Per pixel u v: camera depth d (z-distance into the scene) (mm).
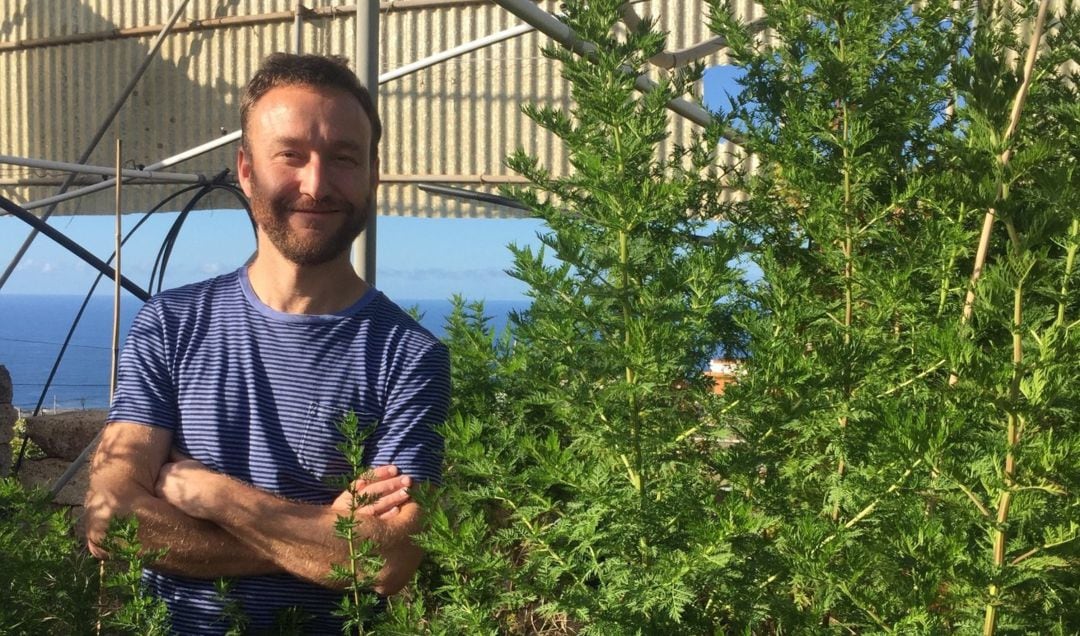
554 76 7727
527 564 1623
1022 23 2336
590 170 1622
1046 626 1546
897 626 1426
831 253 2143
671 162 2156
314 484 2109
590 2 1740
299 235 2092
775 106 2311
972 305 1623
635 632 1496
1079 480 1337
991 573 1409
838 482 1742
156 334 2184
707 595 1700
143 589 2002
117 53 8758
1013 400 1375
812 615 1571
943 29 2357
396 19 7988
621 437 1623
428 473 2111
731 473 1653
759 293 1884
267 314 2168
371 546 1855
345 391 2131
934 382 1846
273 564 2062
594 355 1667
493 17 7727
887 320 2021
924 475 1558
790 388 1570
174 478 2061
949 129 2303
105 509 2062
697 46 3879
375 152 2279
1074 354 1354
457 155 8031
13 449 5578
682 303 1622
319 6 7914
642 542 1601
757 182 2342
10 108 9242
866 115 2223
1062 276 1543
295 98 2088
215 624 2078
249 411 2123
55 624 2143
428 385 2158
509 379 2262
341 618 2096
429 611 2328
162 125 8656
